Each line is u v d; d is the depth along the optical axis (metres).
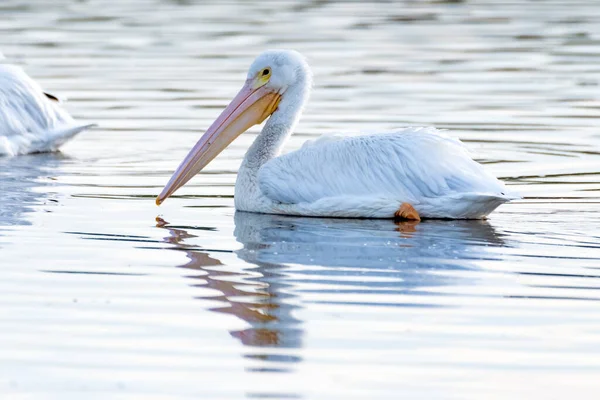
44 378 9.25
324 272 12.29
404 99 24.77
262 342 10.08
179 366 9.52
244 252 13.16
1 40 32.31
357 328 10.45
